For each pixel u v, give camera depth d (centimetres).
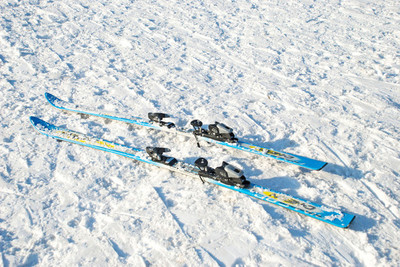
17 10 988
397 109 530
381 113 525
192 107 567
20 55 739
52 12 984
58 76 667
